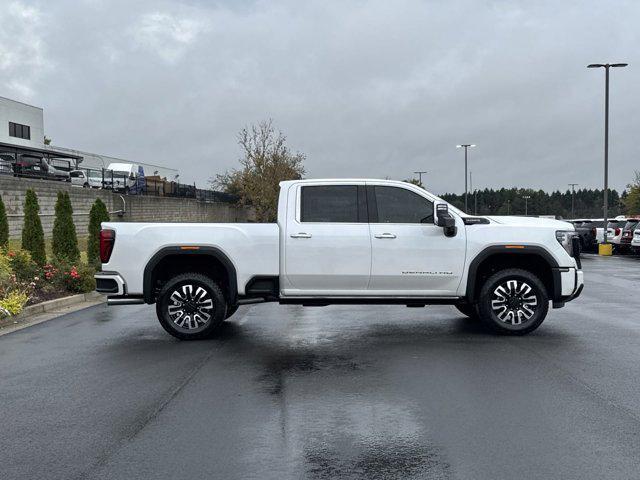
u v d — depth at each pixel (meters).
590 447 4.51
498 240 8.71
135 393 6.06
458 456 4.37
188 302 8.73
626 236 29.84
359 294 8.80
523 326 8.76
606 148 30.73
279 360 7.39
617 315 10.78
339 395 5.89
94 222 18.97
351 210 8.80
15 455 4.50
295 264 8.68
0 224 15.99
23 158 34.34
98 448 4.61
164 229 8.73
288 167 60.22
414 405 5.55
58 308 12.64
